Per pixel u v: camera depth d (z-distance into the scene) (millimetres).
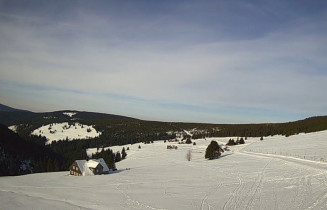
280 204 30219
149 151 139500
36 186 51031
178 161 88875
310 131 138500
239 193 36906
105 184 50375
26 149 147875
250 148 104750
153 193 40062
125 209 31938
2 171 105562
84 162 71750
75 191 44312
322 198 30969
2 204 35844
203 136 197125
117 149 175250
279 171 52531
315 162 59656
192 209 30797
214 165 70750
